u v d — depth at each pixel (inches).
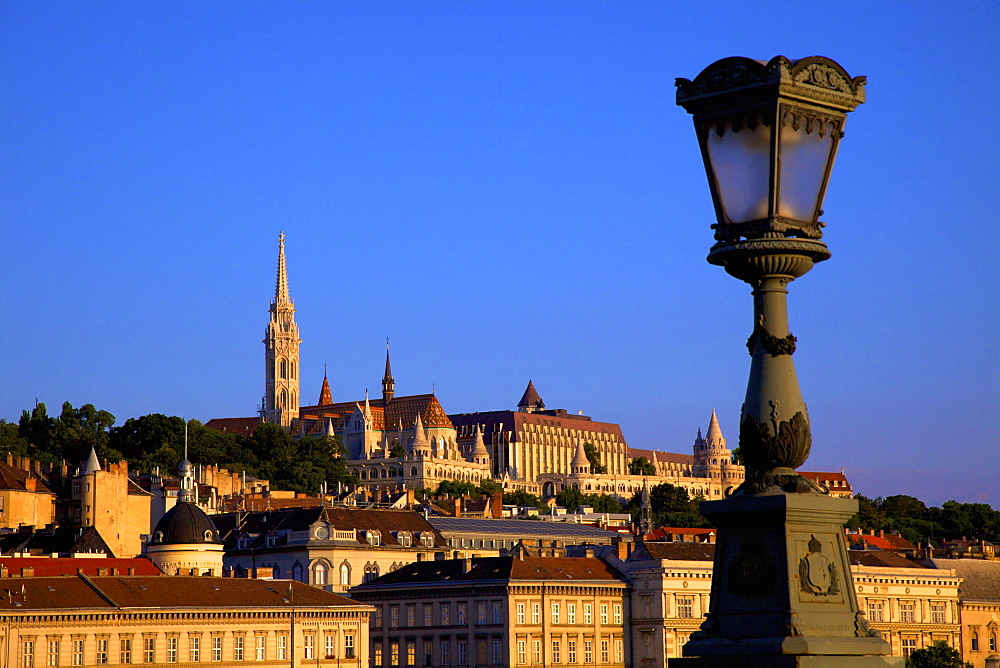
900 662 1549.0
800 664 1489.9
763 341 1624.0
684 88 1627.7
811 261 1624.0
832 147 1630.2
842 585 1573.6
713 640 1565.0
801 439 1600.6
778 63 1555.1
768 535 1562.5
